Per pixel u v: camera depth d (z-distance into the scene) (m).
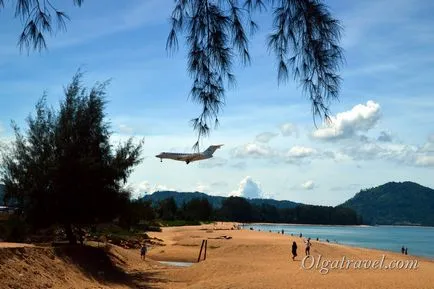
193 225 150.88
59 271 24.39
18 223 31.86
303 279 29.61
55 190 30.50
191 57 5.79
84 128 31.28
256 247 56.78
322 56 5.25
